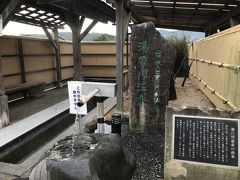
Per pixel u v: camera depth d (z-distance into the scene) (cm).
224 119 239
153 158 302
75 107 255
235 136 236
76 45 813
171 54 363
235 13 564
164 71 368
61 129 530
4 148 383
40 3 548
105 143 219
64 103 662
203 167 239
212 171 237
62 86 950
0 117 453
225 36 486
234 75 416
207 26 945
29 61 775
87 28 808
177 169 245
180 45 1119
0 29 411
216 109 243
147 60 371
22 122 492
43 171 187
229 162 234
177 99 661
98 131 285
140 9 712
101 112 280
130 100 387
